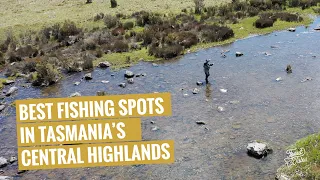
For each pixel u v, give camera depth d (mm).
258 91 19250
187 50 28250
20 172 13859
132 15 40250
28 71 26469
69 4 51375
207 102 18406
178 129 15938
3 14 47469
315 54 24547
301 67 22297
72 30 34469
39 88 23062
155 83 21781
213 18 36469
